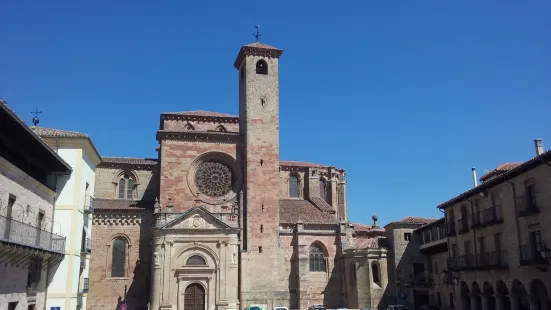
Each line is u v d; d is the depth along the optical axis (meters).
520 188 43.97
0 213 31.94
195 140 74.44
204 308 64.25
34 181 37.59
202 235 65.88
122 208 69.38
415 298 70.69
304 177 87.94
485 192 49.78
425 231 70.94
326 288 74.00
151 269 65.69
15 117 30.55
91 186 49.53
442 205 59.94
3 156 33.44
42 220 40.41
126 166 77.19
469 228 53.59
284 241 74.19
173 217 66.31
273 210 74.19
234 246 66.69
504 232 46.41
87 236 47.03
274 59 80.94
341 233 75.69
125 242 69.19
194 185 73.31
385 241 75.38
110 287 67.12
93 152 48.56
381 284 71.06
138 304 67.25
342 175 92.50
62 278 41.75
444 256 65.62
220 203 73.25
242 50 80.31
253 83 78.69
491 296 50.28
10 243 30.72
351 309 71.19
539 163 40.56
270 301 70.44
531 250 42.12
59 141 44.25
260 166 75.44
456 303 57.06
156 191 76.00
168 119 82.75
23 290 36.00
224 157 75.44
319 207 81.81
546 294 41.50
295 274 73.44
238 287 70.12
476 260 51.03
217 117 84.62
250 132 76.25
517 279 43.97
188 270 64.38
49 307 40.75
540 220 40.97
